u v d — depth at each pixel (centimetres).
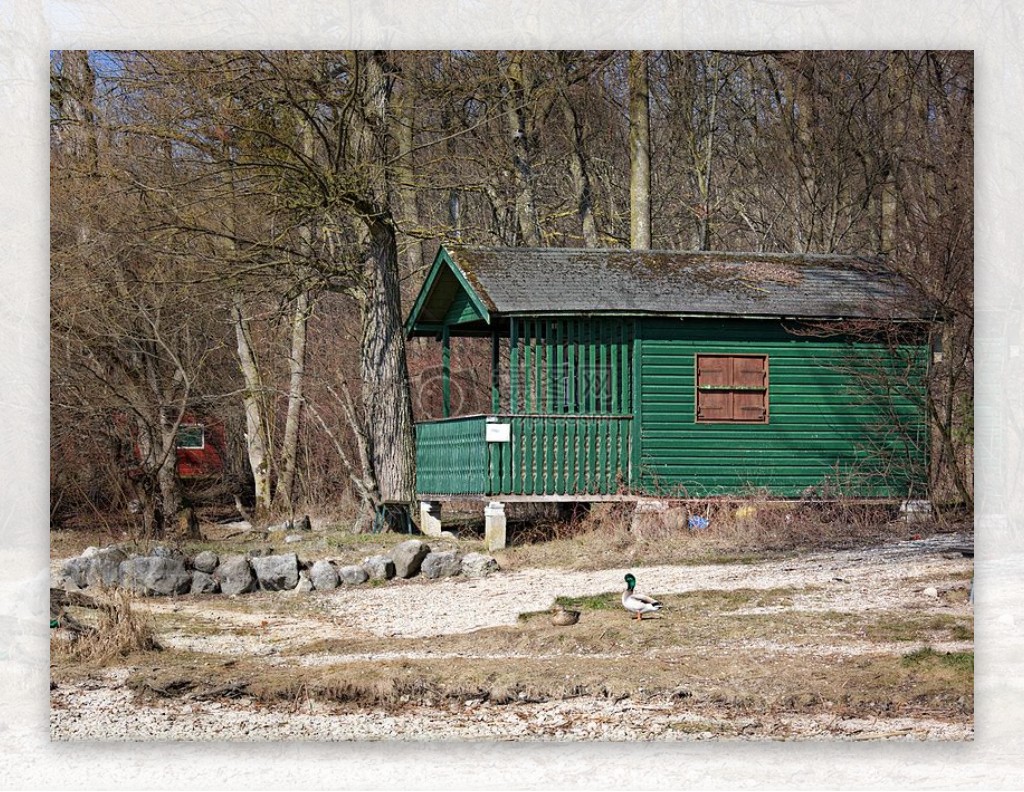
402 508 3319
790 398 3011
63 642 1906
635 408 2961
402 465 3331
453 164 4028
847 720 1527
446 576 2561
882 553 2519
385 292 3312
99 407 3152
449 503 4081
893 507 2997
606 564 2562
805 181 4303
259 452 4081
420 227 3631
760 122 4734
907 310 2967
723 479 2988
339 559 2767
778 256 3234
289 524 3547
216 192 3173
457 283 3222
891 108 4006
